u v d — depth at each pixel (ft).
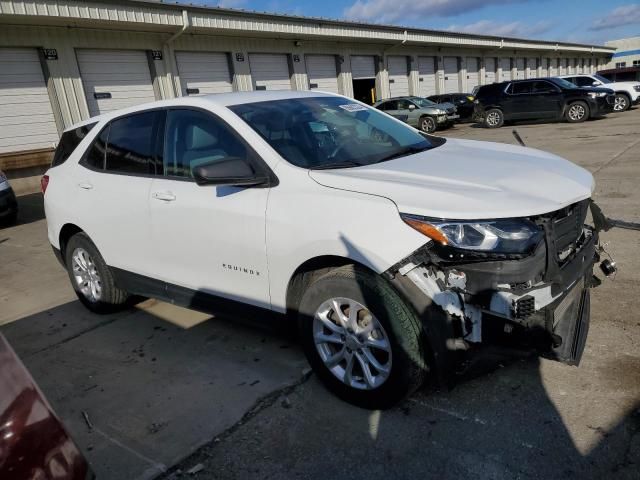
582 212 9.11
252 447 8.34
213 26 51.08
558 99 59.11
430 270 7.91
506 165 9.69
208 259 10.54
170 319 13.71
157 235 11.46
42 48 42.16
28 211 33.86
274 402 9.46
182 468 8.04
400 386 8.27
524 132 53.88
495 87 64.13
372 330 8.54
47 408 4.40
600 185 24.11
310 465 7.83
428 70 93.50
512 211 7.66
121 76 47.96
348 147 10.55
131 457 8.39
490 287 7.60
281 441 8.41
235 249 9.89
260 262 9.57
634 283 12.85
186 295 11.43
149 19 45.44
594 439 7.71
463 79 104.83
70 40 43.75
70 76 44.09
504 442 7.85
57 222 14.35
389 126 12.32
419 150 11.09
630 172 26.35
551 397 8.77
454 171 9.16
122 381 10.77
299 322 9.41
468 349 8.06
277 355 11.19
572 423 8.09
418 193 8.08
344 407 9.14
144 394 10.18
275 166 9.45
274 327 10.04
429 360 8.14
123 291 13.98
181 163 11.14
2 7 36.78
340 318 8.79
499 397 8.91
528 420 8.27
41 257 21.76
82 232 14.10
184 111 11.30
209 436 8.71
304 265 9.07
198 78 54.75
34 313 15.24
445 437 8.09
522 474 7.22
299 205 8.86
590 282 10.24
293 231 8.86
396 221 7.86
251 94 11.84
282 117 10.78
